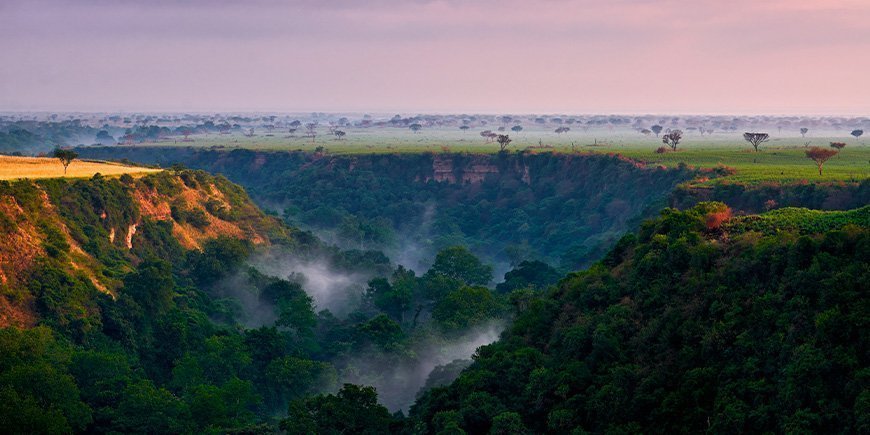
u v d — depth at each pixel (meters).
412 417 64.75
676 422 50.56
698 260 63.16
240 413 75.75
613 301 67.31
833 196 102.00
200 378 79.81
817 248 55.62
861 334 47.31
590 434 52.25
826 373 46.78
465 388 62.88
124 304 91.06
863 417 42.06
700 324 57.19
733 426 46.88
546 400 58.34
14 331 72.62
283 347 93.62
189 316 95.88
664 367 55.72
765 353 51.59
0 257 85.75
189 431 67.25
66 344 79.94
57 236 97.38
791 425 44.78
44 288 86.00
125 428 67.88
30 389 65.81
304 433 59.00
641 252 70.50
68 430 63.06
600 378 57.66
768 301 54.50
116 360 77.06
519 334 73.50
